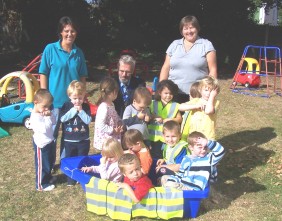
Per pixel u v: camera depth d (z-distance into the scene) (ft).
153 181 15.31
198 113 15.30
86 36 62.18
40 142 14.74
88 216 13.44
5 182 16.05
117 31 64.08
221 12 58.70
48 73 16.19
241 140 22.43
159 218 12.96
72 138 15.19
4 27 53.01
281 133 23.91
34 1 52.90
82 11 60.80
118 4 61.98
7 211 13.73
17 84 36.78
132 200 12.69
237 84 43.14
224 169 17.87
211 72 16.10
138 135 14.19
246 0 59.31
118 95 15.93
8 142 20.99
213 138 15.15
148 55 61.26
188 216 13.35
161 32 63.82
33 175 16.76
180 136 15.34
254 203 14.64
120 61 15.64
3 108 23.58
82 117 14.99
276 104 33.17
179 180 13.67
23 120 23.67
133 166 12.51
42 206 14.14
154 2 60.34
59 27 15.83
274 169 17.92
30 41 55.57
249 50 60.59
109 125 14.76
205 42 16.06
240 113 29.27
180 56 16.33
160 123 15.84
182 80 16.46
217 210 13.99
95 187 13.23
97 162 15.60
